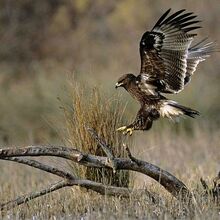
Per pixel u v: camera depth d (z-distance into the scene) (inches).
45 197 820.6
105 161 736.3
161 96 723.4
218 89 1814.7
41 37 2711.6
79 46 2669.8
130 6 2647.6
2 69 2455.7
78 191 831.7
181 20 691.4
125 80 733.9
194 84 1796.3
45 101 1713.8
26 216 762.2
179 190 753.6
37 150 726.5
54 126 1010.1
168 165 1100.5
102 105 834.8
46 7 2792.8
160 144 1307.8
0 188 916.0
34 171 1058.1
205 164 1095.0
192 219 709.9
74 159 732.0
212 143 1334.9
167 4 2551.7
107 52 2571.4
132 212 729.0
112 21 2684.5
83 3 2810.0
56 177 989.2
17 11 2709.2
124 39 2578.7
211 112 1720.0
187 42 695.7
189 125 1604.3
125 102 927.7
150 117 729.0
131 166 740.0
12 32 2645.2
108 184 812.0
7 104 1716.3
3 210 753.6
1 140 1606.8
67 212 764.6
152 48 710.5
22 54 2615.7
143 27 2578.7
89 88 853.2
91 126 829.2
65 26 2773.1
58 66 2512.3
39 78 1881.2
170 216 717.3
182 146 1338.6
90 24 2736.2
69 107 860.0
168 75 715.4
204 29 2272.4
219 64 2010.3
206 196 768.3
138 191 764.0
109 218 709.9
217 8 2327.8
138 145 1091.3
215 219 698.2
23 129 1653.5
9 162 1126.4
